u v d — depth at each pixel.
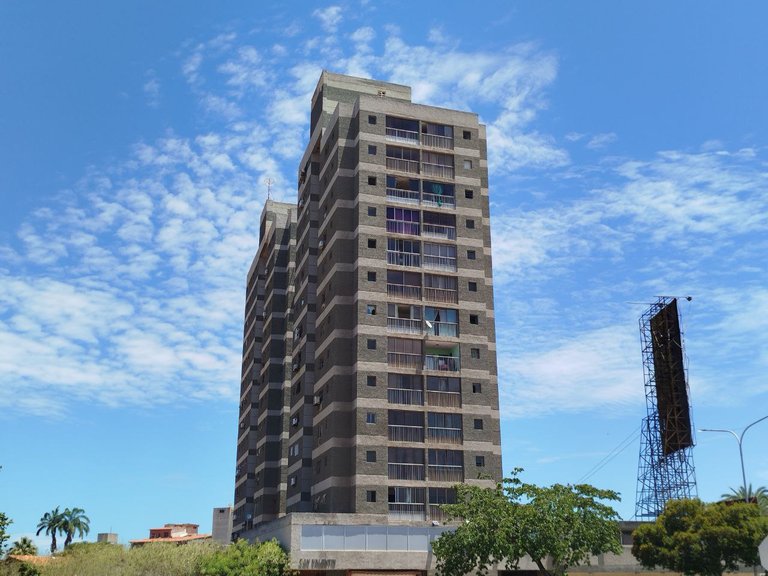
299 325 81.81
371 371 65.69
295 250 97.31
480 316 70.31
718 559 59.59
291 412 80.62
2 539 45.03
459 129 75.31
